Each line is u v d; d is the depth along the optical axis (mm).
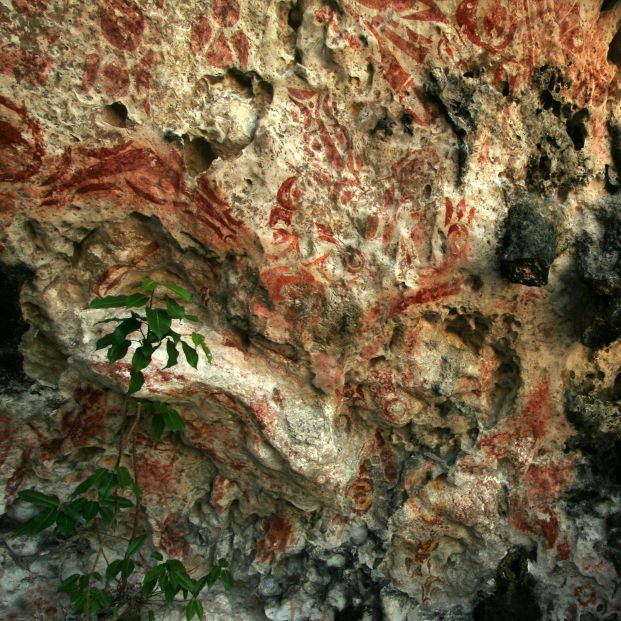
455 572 2609
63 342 2041
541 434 2438
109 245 2016
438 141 2025
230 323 2129
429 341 2240
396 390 2273
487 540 2486
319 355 2141
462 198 2062
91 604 2027
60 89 1771
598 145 2180
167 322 1722
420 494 2441
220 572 2229
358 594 2568
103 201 1919
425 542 2506
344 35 1900
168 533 2467
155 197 1938
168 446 2367
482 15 1954
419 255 2078
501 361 2357
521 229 2033
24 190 1839
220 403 2160
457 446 2420
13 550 2350
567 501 2521
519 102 2074
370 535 2486
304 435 2176
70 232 1952
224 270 2070
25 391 2135
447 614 2643
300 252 2033
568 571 2537
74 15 1731
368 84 1972
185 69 1865
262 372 2162
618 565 2508
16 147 1780
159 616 2453
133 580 2461
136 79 1828
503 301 2207
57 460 2264
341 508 2352
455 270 2119
